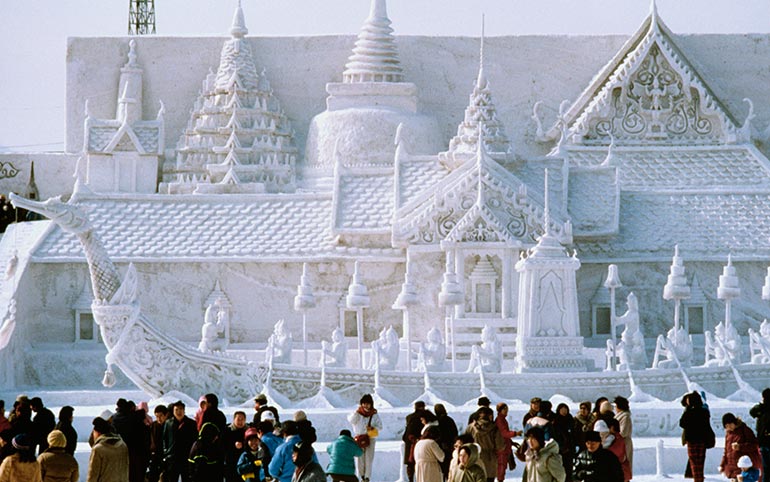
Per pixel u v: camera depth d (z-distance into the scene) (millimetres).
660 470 40781
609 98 78312
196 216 71312
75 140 83375
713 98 81125
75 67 83438
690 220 71250
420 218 66750
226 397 52250
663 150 77562
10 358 64938
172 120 83062
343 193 70438
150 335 52000
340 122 78375
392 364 55156
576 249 69625
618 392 53531
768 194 72438
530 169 71000
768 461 35906
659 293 69688
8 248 70188
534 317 54656
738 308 69312
